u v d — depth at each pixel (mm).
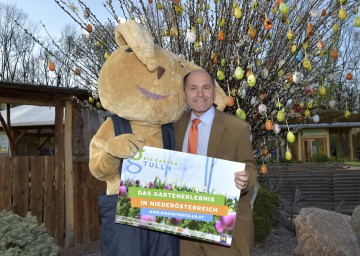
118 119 2926
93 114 7762
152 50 2795
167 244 2861
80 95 7203
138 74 2830
